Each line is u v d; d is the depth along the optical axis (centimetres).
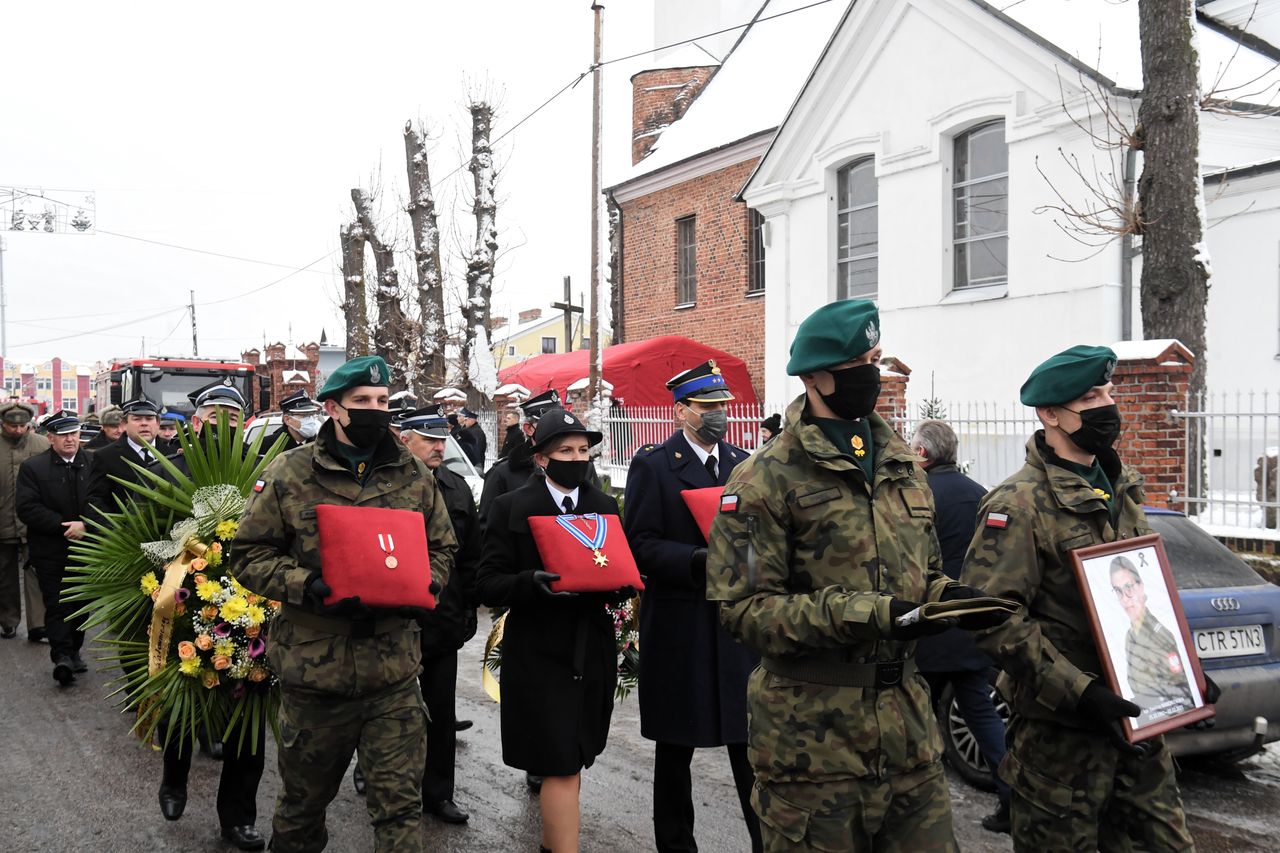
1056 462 334
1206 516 891
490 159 2178
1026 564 318
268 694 487
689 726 443
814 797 279
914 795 285
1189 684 321
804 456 291
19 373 8419
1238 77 1454
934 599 285
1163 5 948
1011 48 1346
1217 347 1300
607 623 443
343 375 398
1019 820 333
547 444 451
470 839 502
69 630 833
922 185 1495
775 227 1786
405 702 394
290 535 398
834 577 283
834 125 1645
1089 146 1263
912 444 554
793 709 283
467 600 547
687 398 468
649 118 2716
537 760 419
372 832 514
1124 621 315
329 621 384
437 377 2142
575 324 6112
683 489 463
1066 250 1300
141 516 499
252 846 488
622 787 574
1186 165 950
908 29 1498
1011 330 1373
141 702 492
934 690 579
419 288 2173
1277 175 1229
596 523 434
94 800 559
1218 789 544
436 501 428
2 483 984
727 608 290
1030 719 326
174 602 468
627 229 2519
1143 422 910
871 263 1633
